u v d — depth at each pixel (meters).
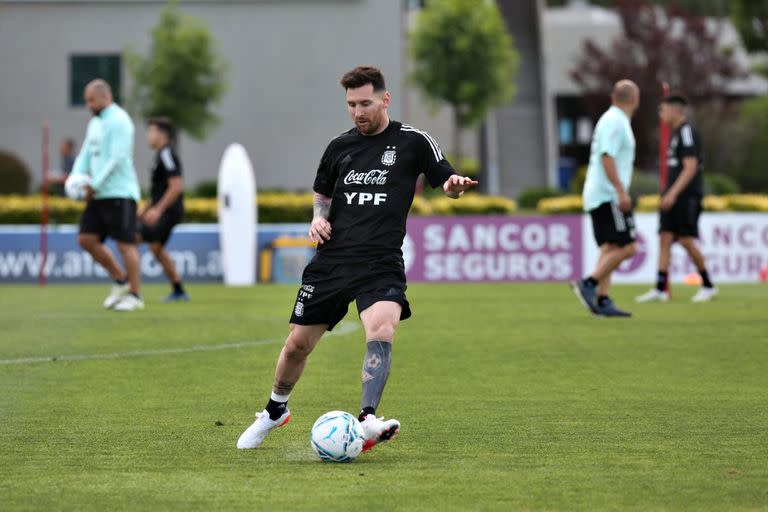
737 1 114.62
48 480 15.89
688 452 17.83
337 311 17.89
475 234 60.72
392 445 18.44
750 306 44.00
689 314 40.75
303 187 107.00
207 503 14.53
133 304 43.41
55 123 106.06
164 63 97.88
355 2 106.06
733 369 27.34
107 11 105.81
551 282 60.06
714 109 119.00
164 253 47.66
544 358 29.30
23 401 22.81
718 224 59.75
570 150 146.62
